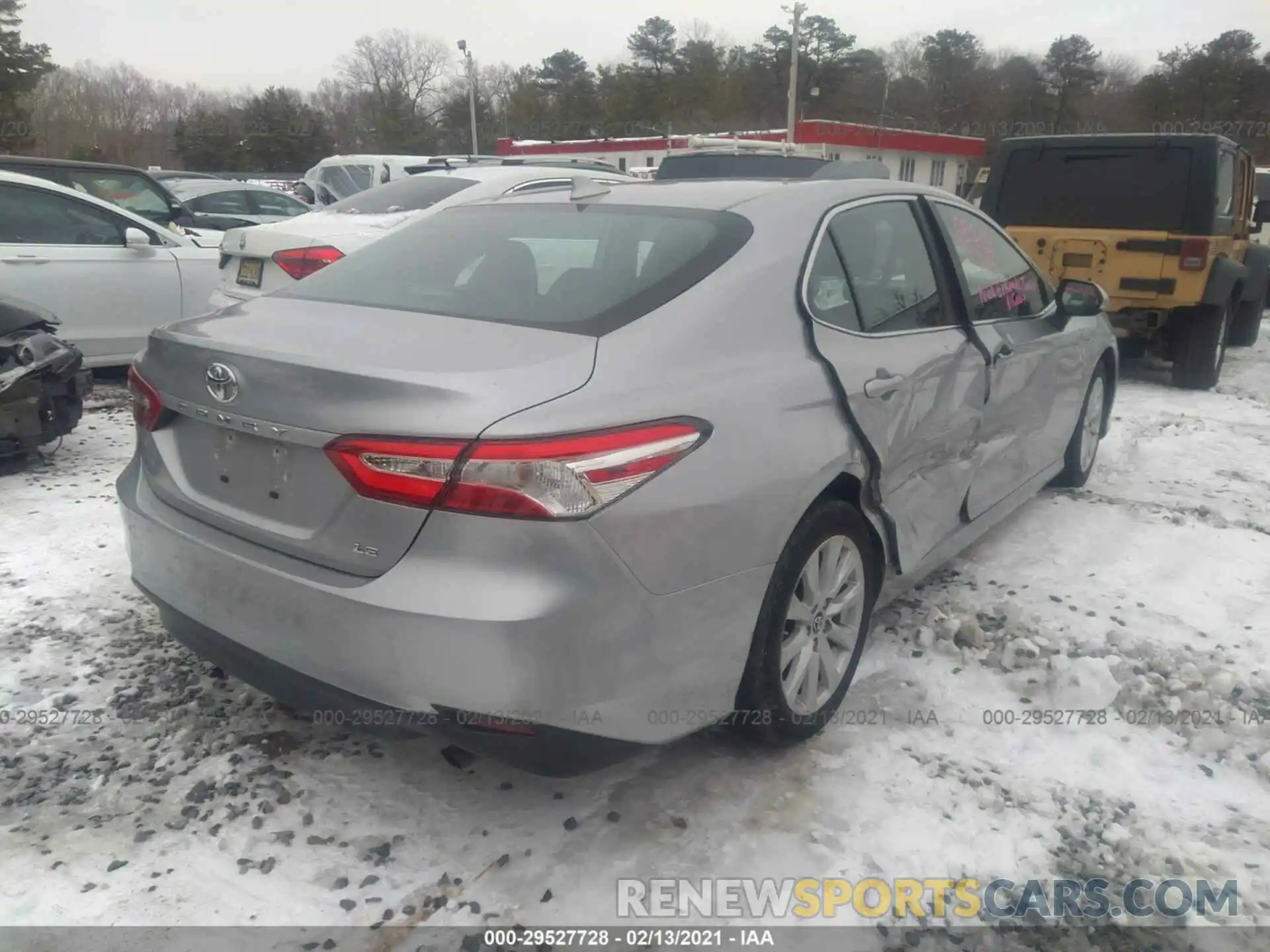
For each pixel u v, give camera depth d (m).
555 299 2.72
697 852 2.61
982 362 3.74
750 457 2.54
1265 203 10.42
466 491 2.18
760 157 10.11
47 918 2.34
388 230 6.71
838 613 3.09
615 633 2.30
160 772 2.89
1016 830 2.73
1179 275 8.15
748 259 2.86
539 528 2.19
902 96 67.81
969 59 67.75
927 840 2.68
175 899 2.42
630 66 71.00
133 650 3.54
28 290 6.89
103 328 7.32
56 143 68.69
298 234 6.36
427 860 2.57
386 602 2.25
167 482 2.82
